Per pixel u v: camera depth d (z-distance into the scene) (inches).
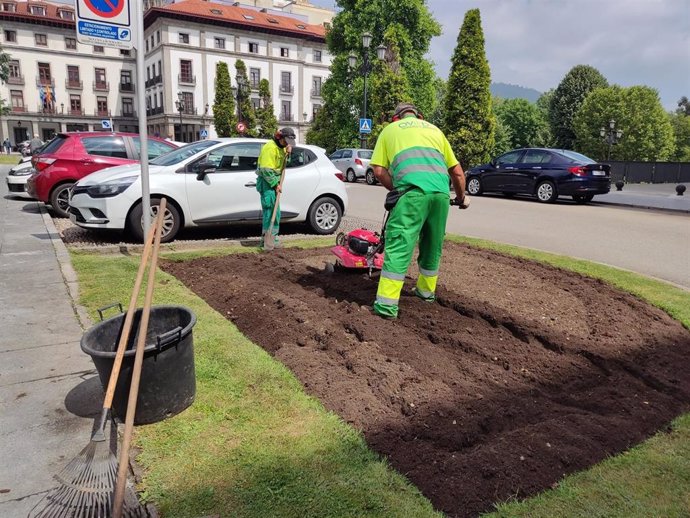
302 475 95.7
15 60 2357.3
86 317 174.6
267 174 275.7
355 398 124.0
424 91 1434.5
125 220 295.1
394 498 90.7
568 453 105.0
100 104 2546.8
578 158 631.8
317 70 2524.6
